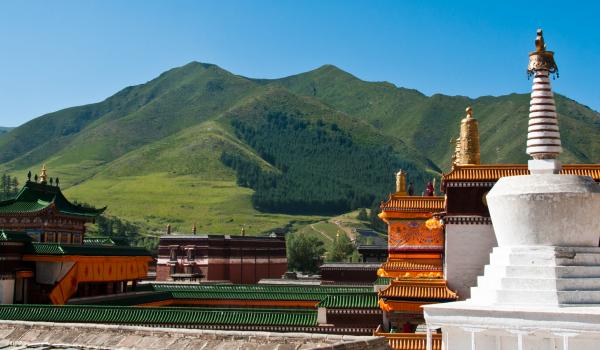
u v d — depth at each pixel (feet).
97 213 261.44
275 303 238.68
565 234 99.35
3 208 233.96
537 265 98.27
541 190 99.55
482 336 99.04
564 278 96.89
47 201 239.09
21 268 195.72
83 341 114.01
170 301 240.94
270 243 432.66
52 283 196.75
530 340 94.99
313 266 552.41
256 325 181.27
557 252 98.32
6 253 189.57
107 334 115.03
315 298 237.86
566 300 95.35
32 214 230.68
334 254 569.64
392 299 157.48
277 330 182.29
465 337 100.83
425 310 102.94
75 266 198.80
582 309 92.48
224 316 181.68
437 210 204.44
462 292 156.87
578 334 90.84
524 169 156.76
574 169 155.33
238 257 400.06
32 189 240.32
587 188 99.81
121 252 221.87
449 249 158.40
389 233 207.31
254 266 413.80
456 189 158.92
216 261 383.86
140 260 233.76
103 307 178.60
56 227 237.04
